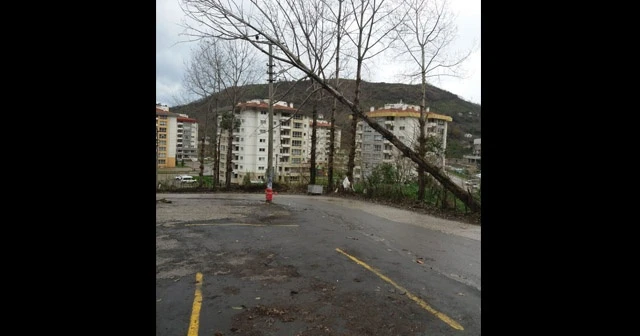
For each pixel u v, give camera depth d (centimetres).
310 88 1678
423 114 1748
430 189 1627
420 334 365
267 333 362
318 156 4197
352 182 2092
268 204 1518
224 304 432
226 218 1095
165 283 504
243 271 563
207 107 3359
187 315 401
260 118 5078
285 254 670
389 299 458
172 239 784
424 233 936
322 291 481
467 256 698
